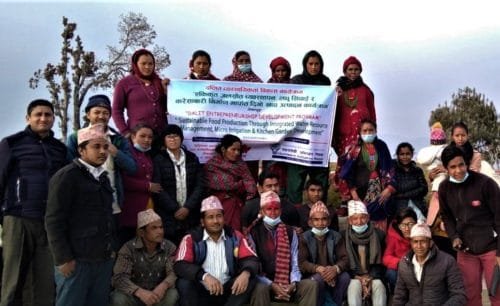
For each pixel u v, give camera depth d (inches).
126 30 1304.1
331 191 420.2
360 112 352.8
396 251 298.8
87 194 227.6
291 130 354.9
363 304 289.9
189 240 274.8
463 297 261.4
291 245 291.9
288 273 285.7
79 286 229.0
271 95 356.5
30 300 248.5
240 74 366.9
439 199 287.4
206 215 273.7
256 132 355.9
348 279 289.1
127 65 1327.5
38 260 247.4
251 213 311.3
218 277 272.7
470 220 275.0
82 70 1270.9
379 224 331.6
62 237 221.9
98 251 230.2
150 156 306.3
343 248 297.6
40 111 246.8
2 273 257.9
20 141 246.8
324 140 354.3
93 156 228.5
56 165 250.1
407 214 296.5
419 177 338.6
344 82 361.7
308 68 362.0
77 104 1288.1
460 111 1505.9
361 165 336.2
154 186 294.2
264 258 289.6
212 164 321.1
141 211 287.1
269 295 275.4
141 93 326.6
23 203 241.9
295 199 358.9
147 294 262.2
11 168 243.9
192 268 265.3
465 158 277.0
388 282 295.6
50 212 221.6
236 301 270.1
